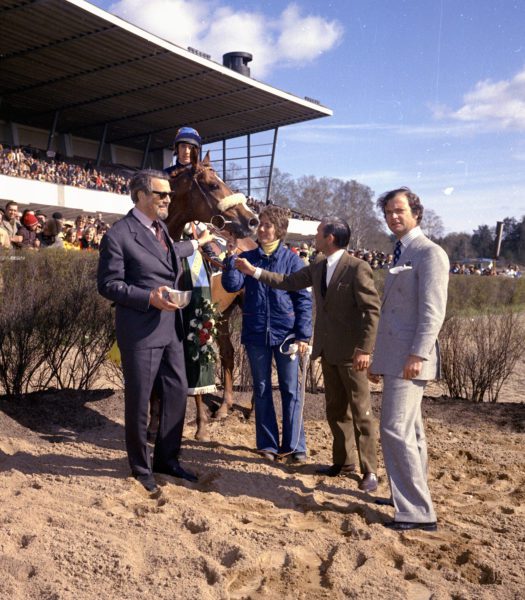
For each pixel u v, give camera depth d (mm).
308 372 7402
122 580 2939
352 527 3672
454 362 7590
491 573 3180
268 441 5125
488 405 7125
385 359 3807
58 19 24406
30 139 38312
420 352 3623
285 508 4082
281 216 5051
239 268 4855
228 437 5652
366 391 4523
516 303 20344
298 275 4758
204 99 34531
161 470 4543
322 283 4598
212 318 5262
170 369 4430
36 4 23109
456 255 80688
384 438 3775
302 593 2939
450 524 3820
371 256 29312
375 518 3910
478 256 80312
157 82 31672
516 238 80438
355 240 80312
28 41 26406
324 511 3955
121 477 4438
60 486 4141
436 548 3473
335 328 4531
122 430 5727
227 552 3270
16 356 6254
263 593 2904
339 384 4648
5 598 2732
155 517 3668
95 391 6582
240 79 31344
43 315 6492
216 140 42250
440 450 5512
